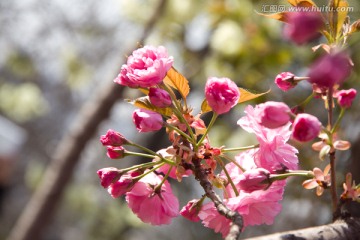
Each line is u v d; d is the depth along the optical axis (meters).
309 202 4.98
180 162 1.62
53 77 10.52
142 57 1.63
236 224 1.37
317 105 4.96
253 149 1.67
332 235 1.43
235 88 1.62
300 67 5.56
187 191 7.53
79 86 8.80
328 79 1.08
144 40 6.23
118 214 8.90
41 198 6.30
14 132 9.67
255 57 5.84
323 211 5.01
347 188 1.54
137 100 1.64
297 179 4.90
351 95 1.56
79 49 9.20
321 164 4.63
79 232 9.48
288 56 5.58
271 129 1.58
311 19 1.02
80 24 9.39
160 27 6.55
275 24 5.92
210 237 8.69
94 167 9.25
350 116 4.90
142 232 9.29
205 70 6.27
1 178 8.26
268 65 5.78
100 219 9.00
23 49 9.55
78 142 6.19
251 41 5.88
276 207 1.59
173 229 9.02
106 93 6.08
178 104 1.67
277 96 5.18
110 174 1.63
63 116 11.84
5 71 10.01
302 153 4.64
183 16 6.44
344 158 4.78
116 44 9.09
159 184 1.64
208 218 1.62
